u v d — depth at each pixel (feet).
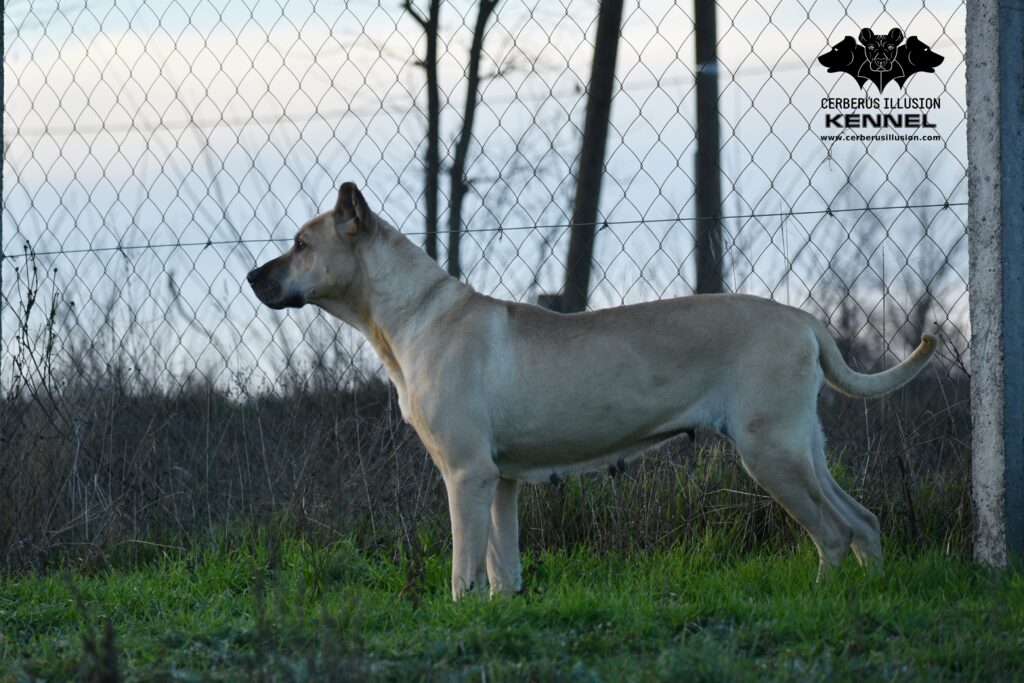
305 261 64.34
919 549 64.95
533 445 60.54
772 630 48.75
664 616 51.78
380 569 65.67
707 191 94.07
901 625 49.19
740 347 58.59
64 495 74.54
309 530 71.87
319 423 76.33
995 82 60.90
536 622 51.37
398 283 62.49
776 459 57.88
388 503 73.00
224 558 69.97
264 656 45.06
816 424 61.52
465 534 59.06
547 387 59.77
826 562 59.11
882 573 57.62
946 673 43.75
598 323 60.75
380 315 63.00
